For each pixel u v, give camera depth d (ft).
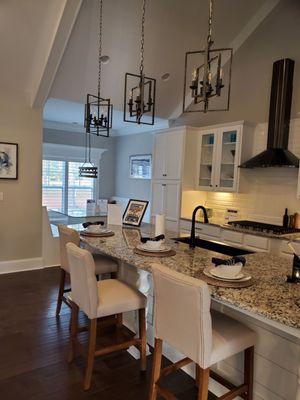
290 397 5.69
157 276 5.73
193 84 7.02
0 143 14.71
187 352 5.37
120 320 9.21
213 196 17.57
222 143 15.83
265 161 13.15
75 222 15.65
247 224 14.24
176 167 17.25
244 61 15.75
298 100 13.47
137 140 26.09
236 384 6.68
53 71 13.57
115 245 8.55
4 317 10.53
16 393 6.98
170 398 5.88
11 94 14.78
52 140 25.07
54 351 8.63
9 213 15.23
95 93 16.17
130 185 27.02
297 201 13.76
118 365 8.11
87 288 6.92
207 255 7.84
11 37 12.46
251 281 5.89
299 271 5.95
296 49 13.61
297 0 13.53
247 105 15.76
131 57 14.57
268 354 6.01
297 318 4.43
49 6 11.54
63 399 6.86
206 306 4.99
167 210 17.85
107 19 12.52
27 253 15.81
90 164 27.48
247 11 14.47
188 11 13.17
